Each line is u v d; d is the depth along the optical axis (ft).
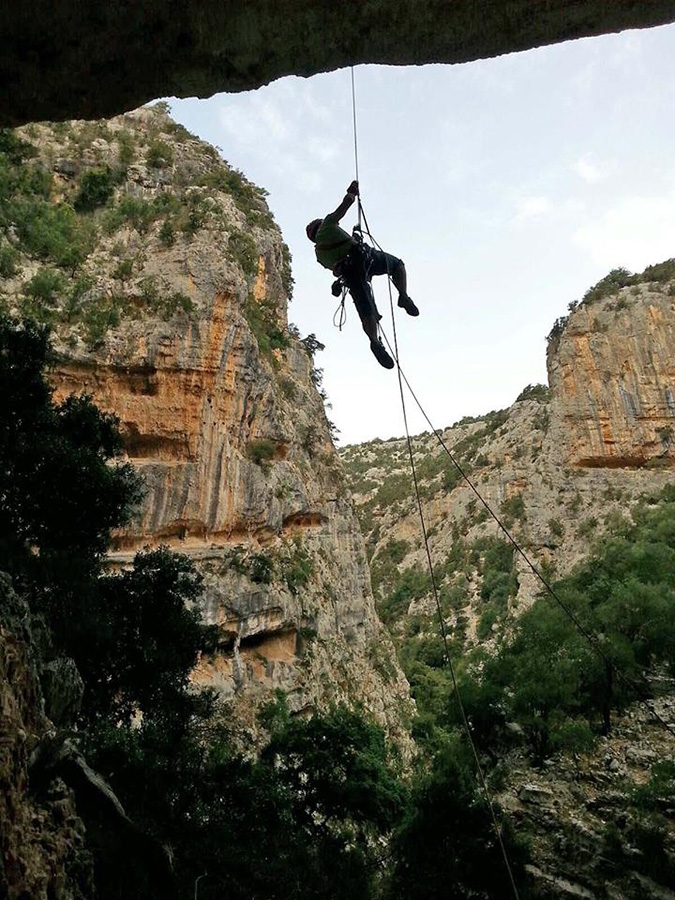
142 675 66.54
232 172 228.22
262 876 52.65
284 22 24.67
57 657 49.85
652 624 94.99
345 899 58.08
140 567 72.33
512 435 370.94
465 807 65.41
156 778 54.75
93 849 35.04
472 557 316.60
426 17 24.35
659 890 57.47
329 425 234.17
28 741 30.63
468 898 61.11
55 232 163.53
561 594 106.32
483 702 88.17
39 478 58.29
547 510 294.25
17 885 25.89
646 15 24.45
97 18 24.70
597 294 319.68
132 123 229.25
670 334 288.10
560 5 23.99
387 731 173.17
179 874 45.01
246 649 142.92
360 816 81.05
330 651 165.68
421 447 534.37
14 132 183.32
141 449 142.51
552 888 61.36
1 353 61.87
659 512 209.97
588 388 296.10
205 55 26.14
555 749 82.12
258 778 67.97
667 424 276.41
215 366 151.33
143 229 176.65
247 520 152.35
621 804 68.44
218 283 157.38
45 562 56.29
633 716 87.15
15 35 25.34
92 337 139.64
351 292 28.53
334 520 206.18
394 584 353.92
